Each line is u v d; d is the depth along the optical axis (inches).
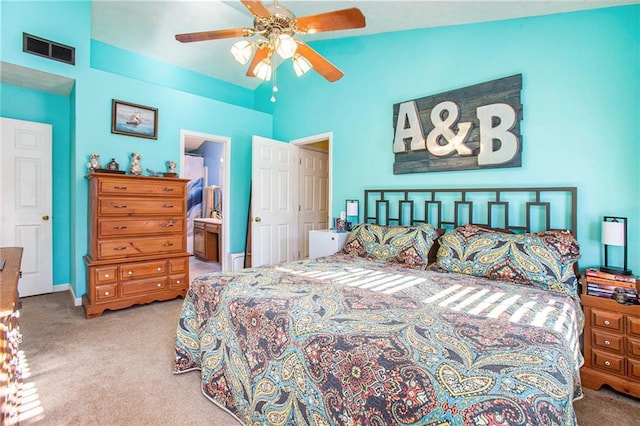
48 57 118.9
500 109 104.7
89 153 130.0
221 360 67.0
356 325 49.4
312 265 97.7
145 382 76.0
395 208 136.0
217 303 70.2
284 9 76.9
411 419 34.9
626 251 81.8
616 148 85.7
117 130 136.4
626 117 84.2
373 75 143.1
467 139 112.5
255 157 166.1
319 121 168.2
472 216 112.7
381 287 72.1
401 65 132.9
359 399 39.8
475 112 110.6
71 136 139.7
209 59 175.6
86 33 128.6
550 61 96.1
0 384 41.0
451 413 32.8
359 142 149.4
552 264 78.4
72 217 136.9
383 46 139.0
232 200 179.9
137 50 162.1
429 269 98.5
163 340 99.3
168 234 135.3
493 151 106.3
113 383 75.4
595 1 84.7
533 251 81.8
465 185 114.7
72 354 89.5
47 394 70.5
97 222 117.3
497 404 32.0
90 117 130.0
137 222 126.7
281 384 51.9
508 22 104.1
